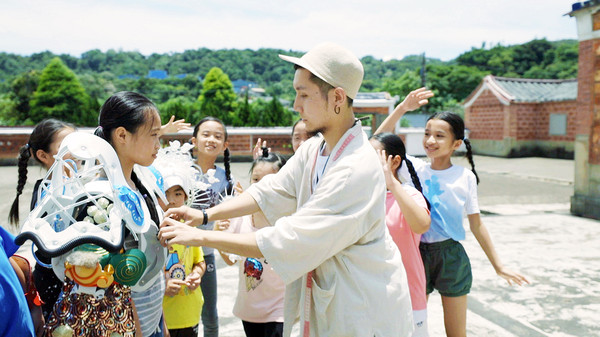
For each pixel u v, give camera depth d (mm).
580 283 4516
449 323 2693
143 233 1528
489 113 21484
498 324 3615
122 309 1448
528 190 10891
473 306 3967
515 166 16703
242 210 1939
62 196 1385
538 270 4895
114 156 1448
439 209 2656
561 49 46969
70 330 1374
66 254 1384
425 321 2271
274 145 18953
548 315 3789
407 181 2441
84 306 1378
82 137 1376
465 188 2713
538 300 4102
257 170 2805
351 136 1721
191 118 23609
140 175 1729
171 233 1529
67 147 1351
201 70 104000
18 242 1291
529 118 20719
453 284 2631
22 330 1314
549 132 20312
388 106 18625
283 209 1986
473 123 22453
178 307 2396
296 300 1849
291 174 1970
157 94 61031
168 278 2213
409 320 1797
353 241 1633
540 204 9078
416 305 2234
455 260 2637
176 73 104000
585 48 7609
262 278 2492
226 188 3184
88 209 1375
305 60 1671
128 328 1464
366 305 1661
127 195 1457
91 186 1438
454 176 2760
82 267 1336
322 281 1711
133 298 1616
